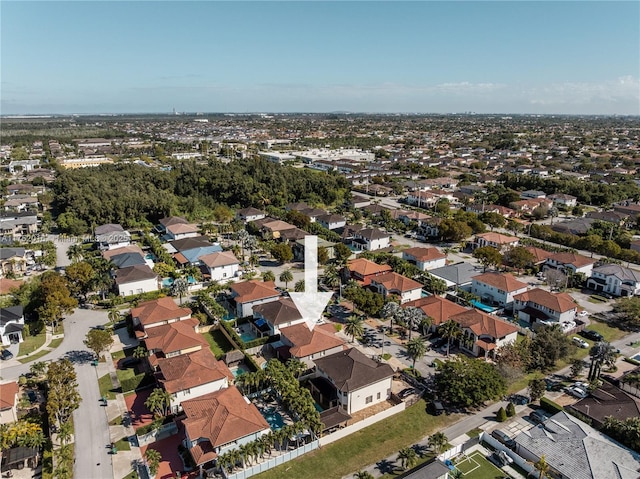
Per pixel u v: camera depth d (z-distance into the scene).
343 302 112.75
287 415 72.12
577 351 90.75
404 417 71.94
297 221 174.38
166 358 78.44
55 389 69.75
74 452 63.94
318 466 62.09
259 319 99.06
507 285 109.94
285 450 64.75
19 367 84.69
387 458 63.59
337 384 72.06
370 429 69.19
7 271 128.88
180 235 156.75
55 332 98.00
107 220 176.88
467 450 64.62
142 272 117.00
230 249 149.12
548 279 118.81
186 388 71.25
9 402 67.94
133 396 76.62
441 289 111.44
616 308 105.38
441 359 88.44
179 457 63.34
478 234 163.00
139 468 61.31
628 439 62.72
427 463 60.53
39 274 129.62
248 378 73.75
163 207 185.25
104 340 84.81
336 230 176.12
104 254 135.00
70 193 184.12
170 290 114.88
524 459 62.53
